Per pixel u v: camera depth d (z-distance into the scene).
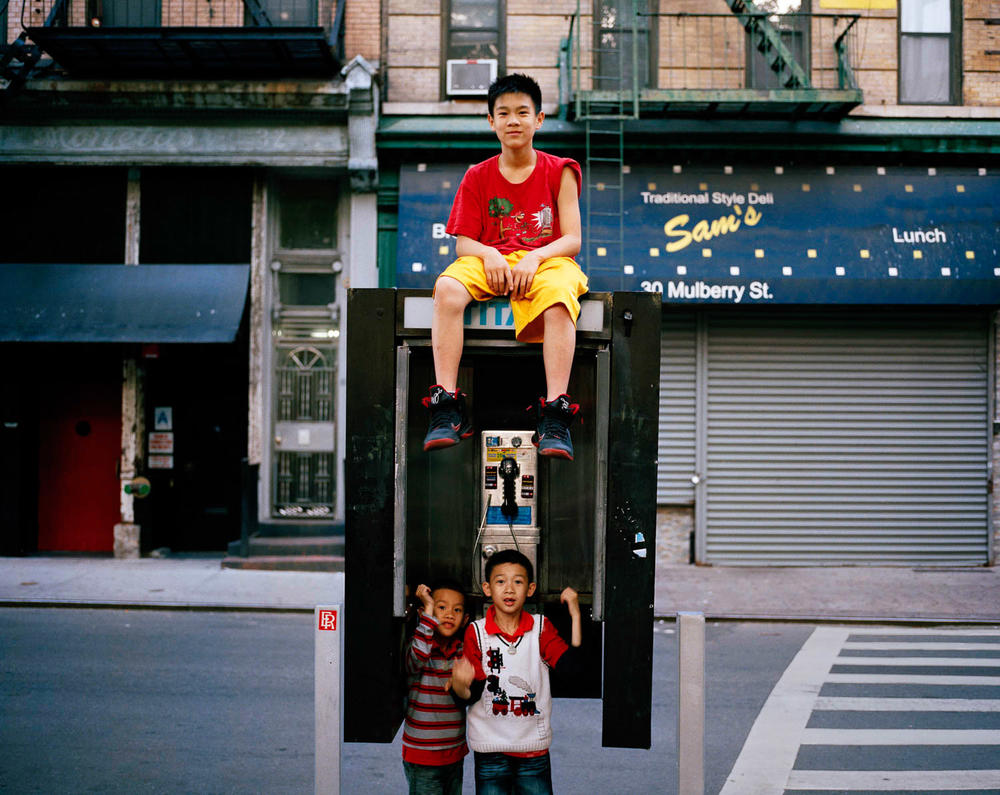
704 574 11.41
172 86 11.40
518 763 3.31
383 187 11.95
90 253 12.19
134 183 12.09
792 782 4.97
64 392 12.57
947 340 11.94
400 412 3.38
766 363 11.93
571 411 3.20
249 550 11.37
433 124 11.78
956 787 4.91
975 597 10.20
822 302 11.28
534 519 3.79
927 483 11.94
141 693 6.41
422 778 3.46
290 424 12.07
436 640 3.51
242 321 12.29
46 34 10.65
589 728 5.95
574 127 11.59
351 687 3.38
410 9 12.15
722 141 11.61
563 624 4.43
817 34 12.11
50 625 8.52
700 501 11.95
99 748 5.34
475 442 3.91
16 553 12.16
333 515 12.02
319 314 12.09
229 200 12.10
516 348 3.40
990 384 11.90
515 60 12.10
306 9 12.12
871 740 5.66
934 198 11.65
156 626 8.55
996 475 11.93
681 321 11.95
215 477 12.52
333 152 11.74
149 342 11.29
